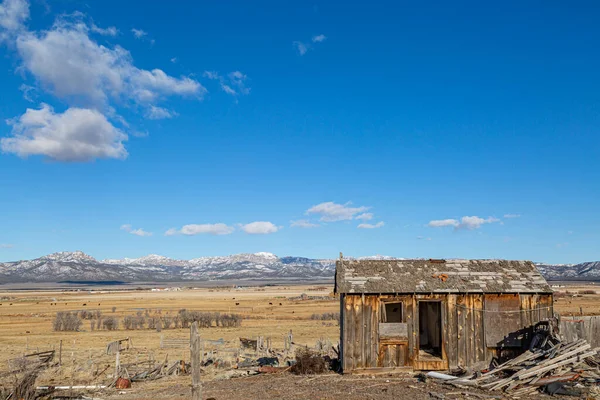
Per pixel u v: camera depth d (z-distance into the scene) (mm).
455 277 25750
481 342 24703
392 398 19156
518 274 26328
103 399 21750
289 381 23641
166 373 29672
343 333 24812
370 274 25859
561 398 18359
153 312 91625
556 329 23359
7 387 23000
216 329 60406
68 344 47031
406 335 24562
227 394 21391
